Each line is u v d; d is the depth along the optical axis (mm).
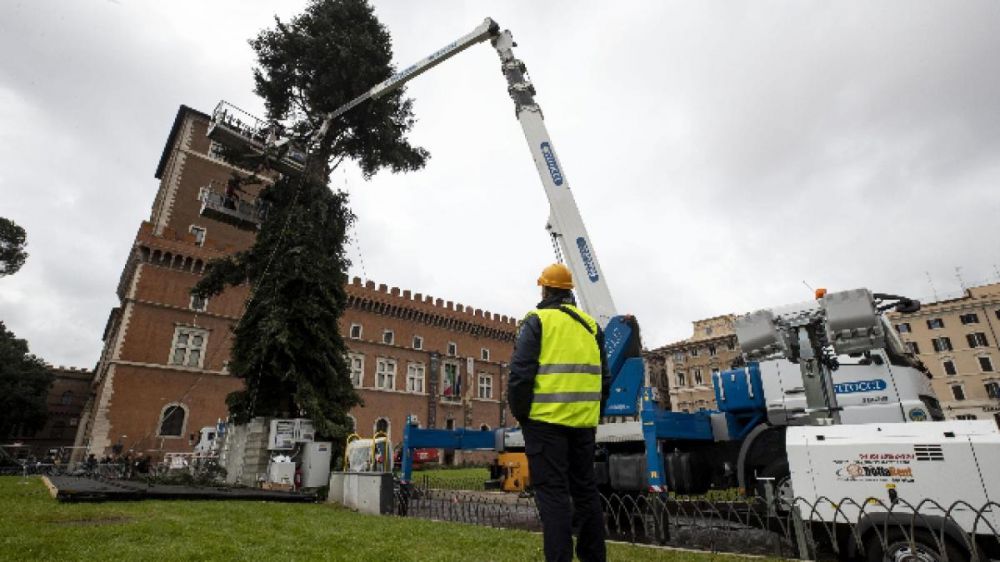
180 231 37844
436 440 10367
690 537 6156
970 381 46031
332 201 19625
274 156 18484
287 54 21516
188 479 11633
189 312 33000
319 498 10469
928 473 3920
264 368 15227
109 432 28078
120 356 29641
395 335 46094
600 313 8281
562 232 9047
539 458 2209
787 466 6059
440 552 3887
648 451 6348
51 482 8930
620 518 7137
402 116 23922
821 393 5402
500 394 53188
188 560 3328
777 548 5297
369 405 42062
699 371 53281
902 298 5988
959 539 3650
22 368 43156
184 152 39969
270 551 3766
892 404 5977
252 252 17781
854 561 4605
